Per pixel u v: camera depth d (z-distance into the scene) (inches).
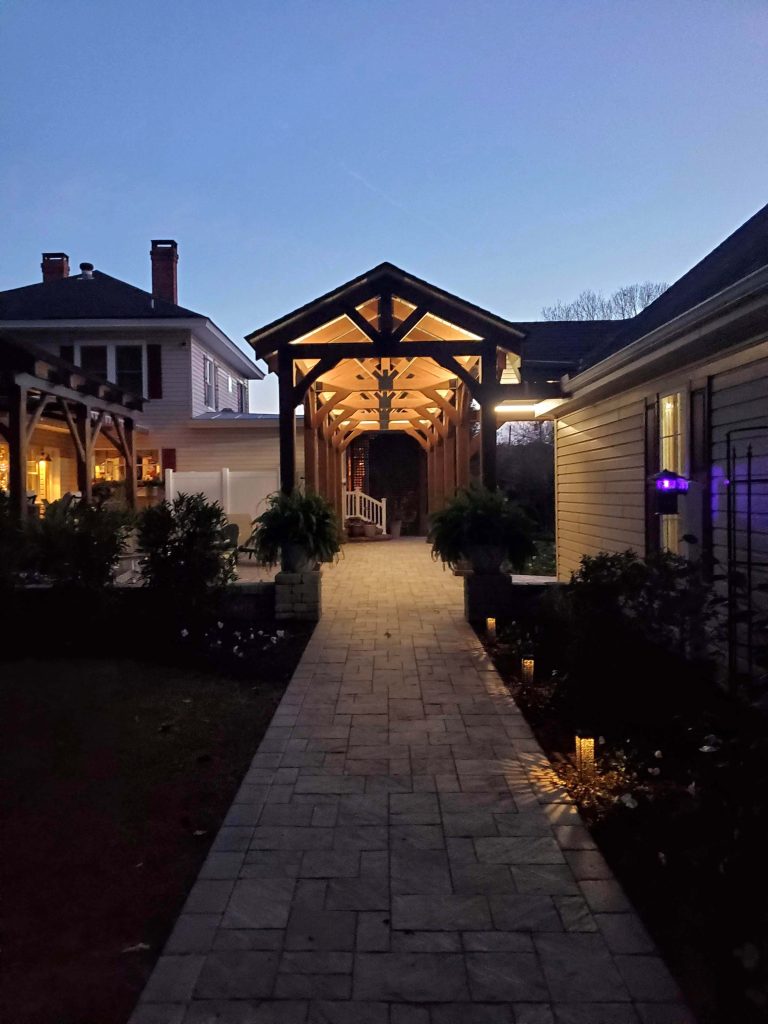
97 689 231.5
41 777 165.9
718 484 233.8
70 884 122.7
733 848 114.6
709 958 101.6
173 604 284.7
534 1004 93.6
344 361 455.2
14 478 381.4
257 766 172.6
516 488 868.0
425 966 101.0
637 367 273.4
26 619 280.8
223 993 95.9
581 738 161.9
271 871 126.1
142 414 689.6
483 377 381.7
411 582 451.5
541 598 309.7
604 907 114.6
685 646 207.2
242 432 693.3
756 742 124.6
